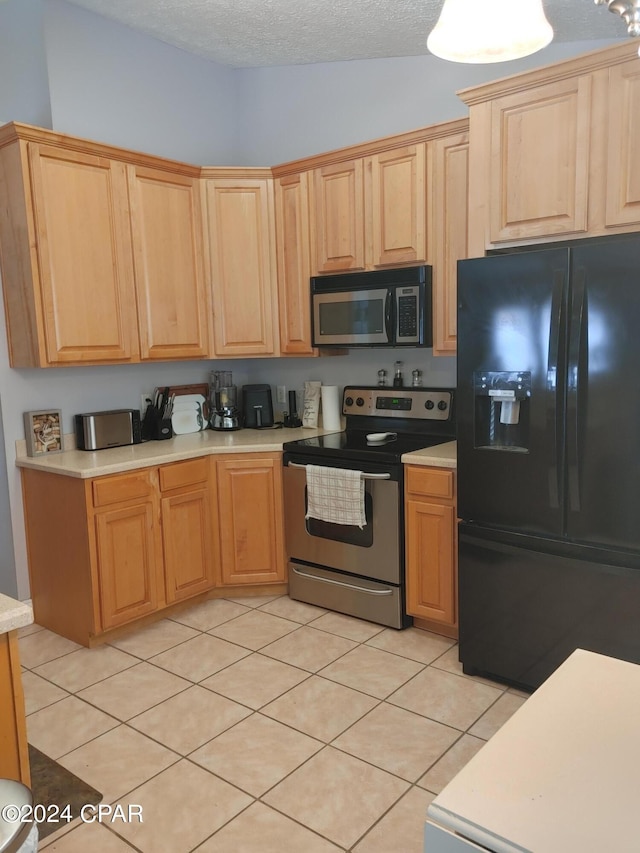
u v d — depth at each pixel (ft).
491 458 8.27
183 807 6.59
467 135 9.65
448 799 2.83
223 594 11.91
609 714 3.41
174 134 12.76
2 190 9.91
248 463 11.43
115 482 9.96
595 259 7.23
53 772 7.14
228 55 12.83
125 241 10.85
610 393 7.27
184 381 13.19
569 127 7.88
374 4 9.71
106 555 9.94
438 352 10.44
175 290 11.67
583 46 9.87
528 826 2.66
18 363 10.37
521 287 7.79
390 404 11.93
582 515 7.64
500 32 3.77
